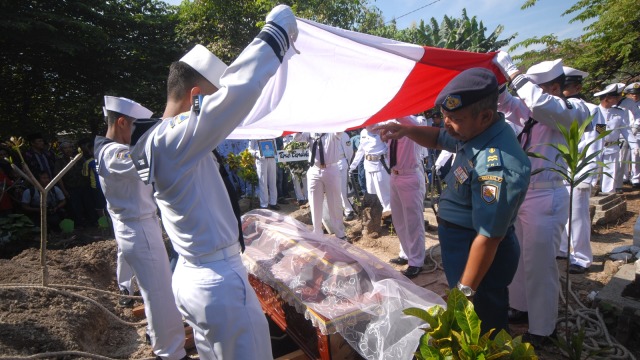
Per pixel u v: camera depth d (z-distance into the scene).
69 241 6.95
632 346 3.18
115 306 4.34
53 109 12.74
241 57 1.67
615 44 9.58
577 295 4.00
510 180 1.93
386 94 3.03
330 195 5.94
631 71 10.72
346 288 2.50
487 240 1.96
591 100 10.89
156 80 13.51
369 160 6.38
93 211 8.61
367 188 6.66
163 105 13.85
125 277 4.40
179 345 3.13
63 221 7.32
